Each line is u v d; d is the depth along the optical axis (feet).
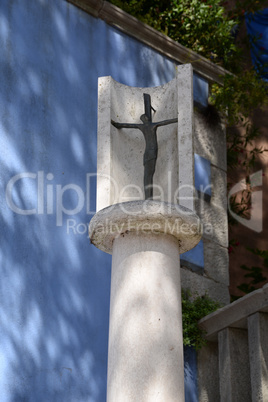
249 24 24.71
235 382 16.48
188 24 22.22
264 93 21.90
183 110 13.47
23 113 17.57
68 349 16.28
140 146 14.14
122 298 11.48
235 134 23.91
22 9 18.45
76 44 19.27
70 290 16.79
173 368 11.08
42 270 16.52
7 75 17.62
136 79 20.33
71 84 18.78
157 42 21.09
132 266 11.60
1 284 15.84
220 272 19.80
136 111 14.39
